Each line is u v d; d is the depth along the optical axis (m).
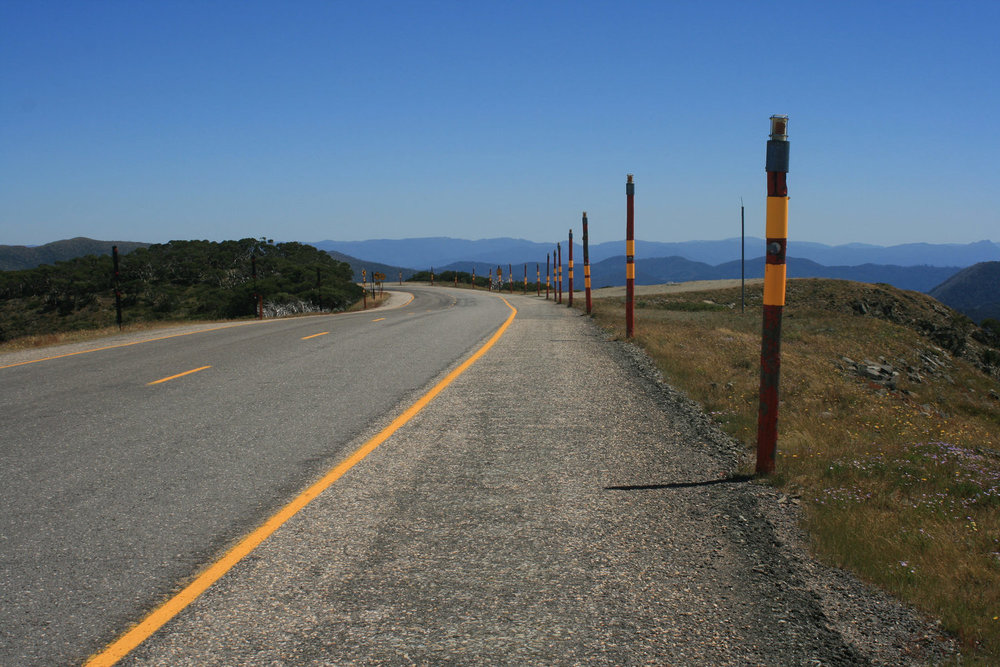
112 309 63.97
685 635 3.09
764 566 3.84
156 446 6.62
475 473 5.70
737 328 25.88
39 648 3.00
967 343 58.28
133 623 3.21
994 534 4.50
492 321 24.42
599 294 69.19
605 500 4.99
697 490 5.22
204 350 15.24
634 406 8.52
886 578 3.70
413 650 2.95
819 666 2.86
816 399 10.88
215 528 4.45
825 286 72.00
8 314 63.53
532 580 3.65
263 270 82.50
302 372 11.55
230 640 3.04
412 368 11.98
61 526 4.50
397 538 4.26
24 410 8.47
